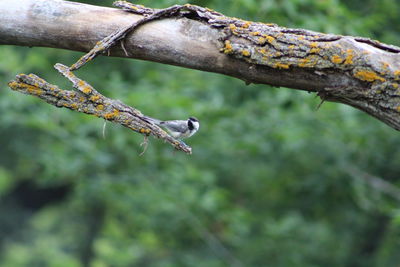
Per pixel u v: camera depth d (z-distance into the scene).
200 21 5.39
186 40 5.36
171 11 5.39
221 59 5.32
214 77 13.31
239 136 13.07
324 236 14.73
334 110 12.24
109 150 13.48
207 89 13.24
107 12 5.49
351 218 14.88
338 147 13.34
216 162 14.27
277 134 12.52
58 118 12.58
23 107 12.74
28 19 5.54
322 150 13.45
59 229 25.25
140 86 12.65
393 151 13.36
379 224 14.98
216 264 13.71
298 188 14.29
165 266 14.28
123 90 12.29
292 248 14.35
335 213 15.16
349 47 5.01
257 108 13.20
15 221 25.92
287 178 14.77
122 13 5.48
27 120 12.23
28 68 13.04
